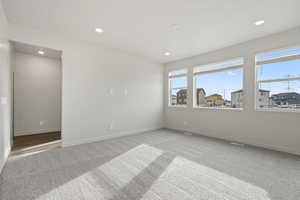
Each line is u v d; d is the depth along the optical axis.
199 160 2.65
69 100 3.47
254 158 2.73
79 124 3.62
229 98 4.01
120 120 4.42
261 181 1.98
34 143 3.62
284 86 3.12
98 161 2.59
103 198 1.63
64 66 3.40
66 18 2.60
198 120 4.65
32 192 1.73
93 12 2.41
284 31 3.02
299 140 2.88
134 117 4.79
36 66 4.61
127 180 1.99
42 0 2.11
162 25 2.82
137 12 2.40
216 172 2.22
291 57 3.00
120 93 4.43
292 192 1.75
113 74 4.25
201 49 4.14
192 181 1.98
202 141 3.83
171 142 3.74
